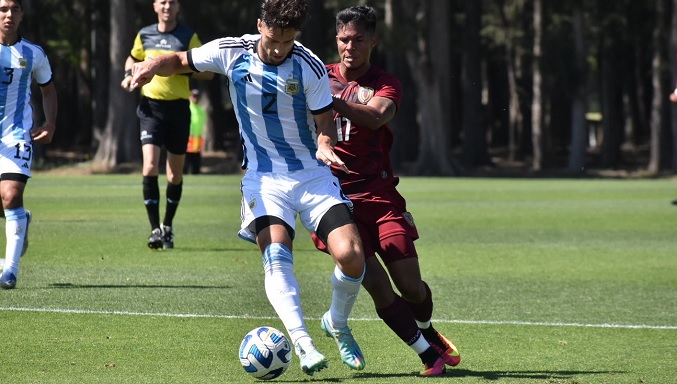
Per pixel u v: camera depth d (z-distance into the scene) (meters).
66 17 169.25
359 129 21.25
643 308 29.39
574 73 167.62
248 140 20.25
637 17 177.25
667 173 160.62
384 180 21.45
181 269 35.72
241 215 20.28
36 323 24.55
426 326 21.30
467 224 59.16
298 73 19.48
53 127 30.11
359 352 20.30
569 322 26.80
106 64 168.38
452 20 189.12
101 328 24.14
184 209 66.12
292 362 21.31
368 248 20.88
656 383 19.52
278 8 18.69
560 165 196.00
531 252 44.56
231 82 19.91
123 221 55.34
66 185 95.31
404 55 180.12
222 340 23.08
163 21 41.00
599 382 19.55
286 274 18.98
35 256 38.62
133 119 142.38
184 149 41.12
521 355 22.36
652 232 55.12
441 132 152.50
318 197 19.81
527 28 192.12
